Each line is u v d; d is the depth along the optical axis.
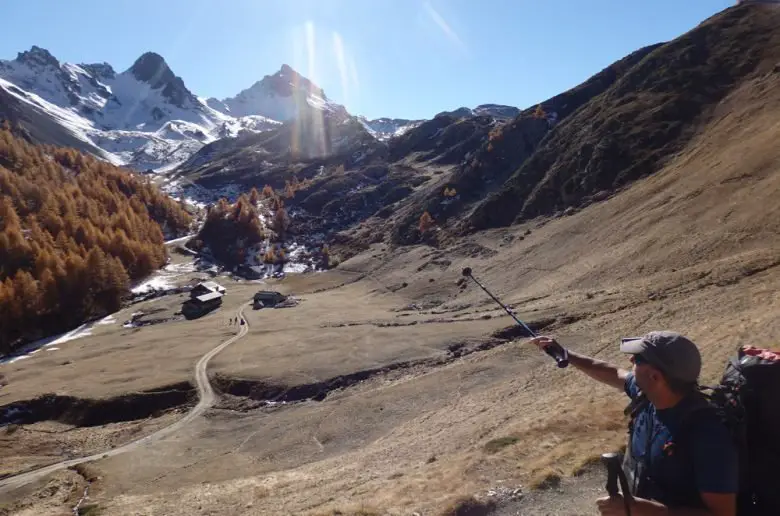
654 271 61.59
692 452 3.78
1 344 109.19
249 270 178.38
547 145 143.12
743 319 25.91
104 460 50.09
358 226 197.38
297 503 21.38
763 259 46.81
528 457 15.61
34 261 139.38
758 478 3.88
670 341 3.98
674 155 104.25
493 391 37.47
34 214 177.00
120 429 59.53
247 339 86.00
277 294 120.25
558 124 153.88
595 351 38.16
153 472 45.41
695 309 37.16
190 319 115.38
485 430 23.94
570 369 33.09
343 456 35.12
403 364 59.69
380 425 42.56
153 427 57.75
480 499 12.90
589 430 16.98
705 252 58.16
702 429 3.78
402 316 88.62
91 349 95.62
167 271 173.38
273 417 54.25
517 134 173.25
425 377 50.62
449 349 60.69
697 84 119.88
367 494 17.69
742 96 106.06
